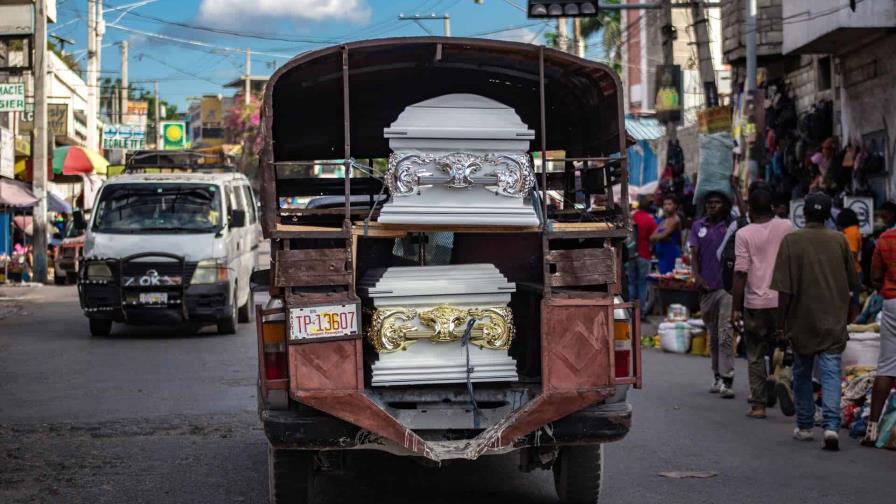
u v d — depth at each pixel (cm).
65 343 1525
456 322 568
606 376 566
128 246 1545
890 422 797
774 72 2298
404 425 578
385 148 875
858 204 1291
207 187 1623
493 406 592
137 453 801
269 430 560
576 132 780
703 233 1045
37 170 2912
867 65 1812
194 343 1523
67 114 3466
